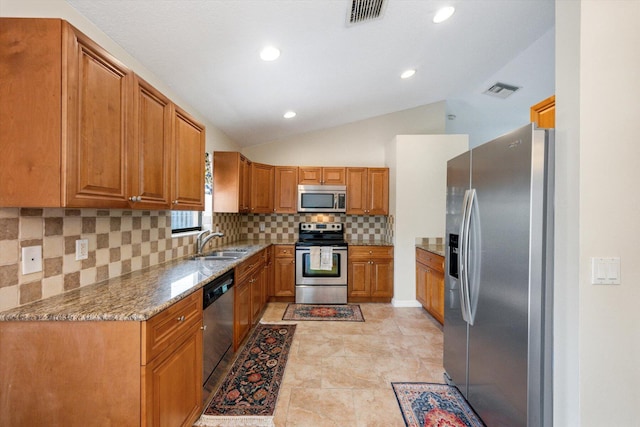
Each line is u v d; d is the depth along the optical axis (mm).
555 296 1307
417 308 3732
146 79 2043
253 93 2750
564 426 1263
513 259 1394
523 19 2303
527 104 4383
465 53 2771
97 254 1617
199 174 2197
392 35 2236
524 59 3014
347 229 4457
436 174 3795
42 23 1029
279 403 1851
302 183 4141
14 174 1043
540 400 1309
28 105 1037
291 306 3793
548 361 1321
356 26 2020
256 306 3146
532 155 1287
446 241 2117
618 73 1185
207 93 2574
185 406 1481
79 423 1134
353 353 2523
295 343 2711
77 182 1093
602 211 1183
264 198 4016
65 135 1040
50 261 1330
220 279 2041
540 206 1288
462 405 1838
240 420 1702
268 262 3809
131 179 1407
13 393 1130
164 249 2326
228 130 3619
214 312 1923
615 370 1191
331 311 3605
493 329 1538
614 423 1194
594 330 1187
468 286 1728
